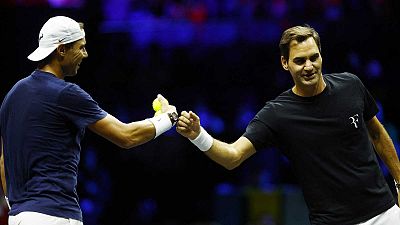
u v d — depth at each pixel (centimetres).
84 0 2795
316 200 1070
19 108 1035
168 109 1132
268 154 2627
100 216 2491
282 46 1073
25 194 1016
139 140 1073
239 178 2583
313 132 1062
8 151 1043
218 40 2923
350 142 1059
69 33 1052
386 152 1142
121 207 2528
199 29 2922
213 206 2386
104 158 2588
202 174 2589
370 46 2891
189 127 1070
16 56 2623
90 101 1041
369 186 1059
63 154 1027
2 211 2038
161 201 2553
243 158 1091
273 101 1101
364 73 2858
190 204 2544
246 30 2923
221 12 2973
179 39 2909
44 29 1055
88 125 1037
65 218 1008
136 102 2748
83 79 2745
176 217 2525
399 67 2870
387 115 2811
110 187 2547
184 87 2834
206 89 2847
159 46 2886
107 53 2812
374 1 2944
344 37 2886
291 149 1079
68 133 1033
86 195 2500
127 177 2566
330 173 1058
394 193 2361
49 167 1017
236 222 2341
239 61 2895
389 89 2845
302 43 1048
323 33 2884
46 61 1059
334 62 2870
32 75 1057
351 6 2955
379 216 1061
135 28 2873
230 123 2764
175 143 2600
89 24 2798
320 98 1069
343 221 1057
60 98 1025
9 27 2633
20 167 1023
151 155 2584
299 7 2941
